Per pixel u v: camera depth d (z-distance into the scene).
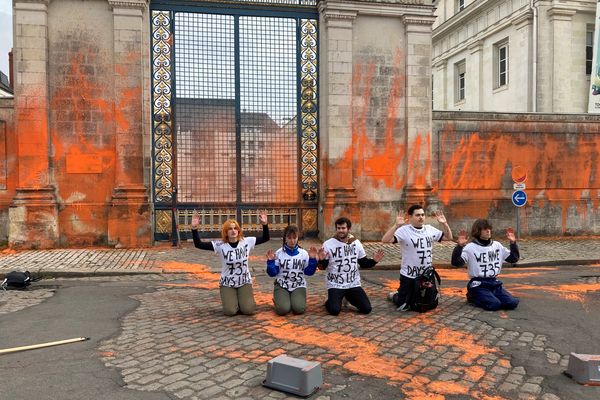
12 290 8.76
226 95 14.34
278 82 14.63
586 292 8.48
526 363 5.00
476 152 15.47
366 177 14.67
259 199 14.60
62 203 13.20
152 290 8.80
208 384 4.44
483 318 6.72
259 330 6.14
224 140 14.34
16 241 12.76
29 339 5.78
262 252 12.99
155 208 13.90
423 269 7.18
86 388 4.35
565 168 16.09
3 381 4.51
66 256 11.93
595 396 4.24
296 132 14.75
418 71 14.84
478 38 25.92
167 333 6.00
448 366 4.90
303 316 6.86
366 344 5.57
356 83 14.60
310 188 14.83
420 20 14.74
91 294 8.41
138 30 13.33
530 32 22.14
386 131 14.79
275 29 14.57
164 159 13.95
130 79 13.30
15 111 13.18
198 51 14.13
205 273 10.55
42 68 12.90
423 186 14.87
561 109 21.56
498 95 24.42
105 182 13.40
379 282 9.60
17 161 13.23
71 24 13.20
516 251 7.43
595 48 20.83
